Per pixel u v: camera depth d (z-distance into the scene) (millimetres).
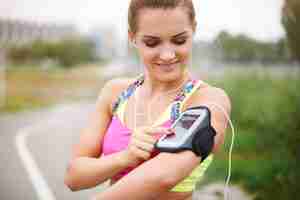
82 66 26234
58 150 10586
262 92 10617
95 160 1935
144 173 1632
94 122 2186
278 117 7793
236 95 10953
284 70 10383
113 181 2004
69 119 16766
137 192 1624
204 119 1699
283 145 7004
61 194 7109
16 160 9422
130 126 2020
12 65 24562
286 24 6941
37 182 7770
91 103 22547
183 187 1897
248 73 12172
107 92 2191
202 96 1902
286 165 6574
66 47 26312
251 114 9695
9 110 19562
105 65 25250
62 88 24156
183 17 1811
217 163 7738
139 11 1829
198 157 1669
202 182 6875
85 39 27375
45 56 25766
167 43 1836
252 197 6199
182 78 1976
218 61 13922
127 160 1791
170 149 1649
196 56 14227
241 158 7891
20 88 23234
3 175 8164
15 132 13352
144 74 2113
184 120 1728
